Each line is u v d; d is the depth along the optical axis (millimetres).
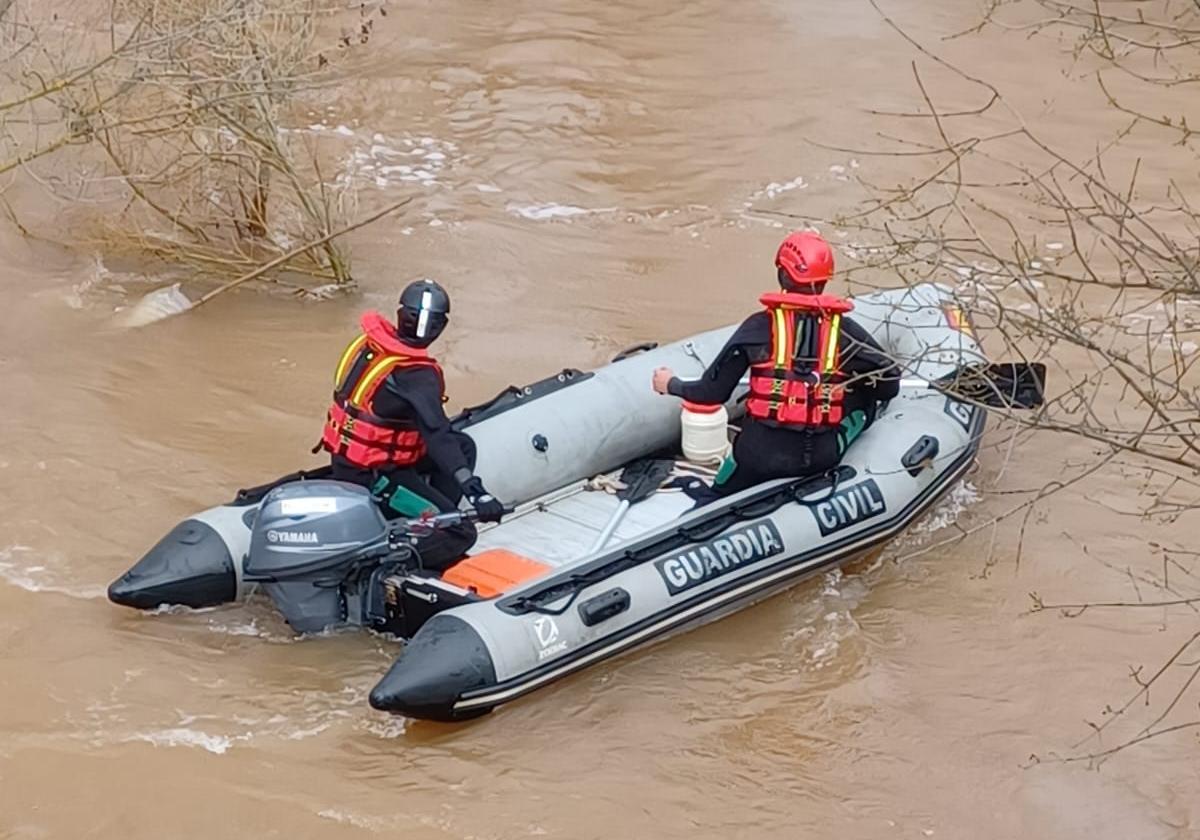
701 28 13203
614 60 12289
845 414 6328
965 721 5359
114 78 8383
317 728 5188
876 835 4820
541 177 10172
